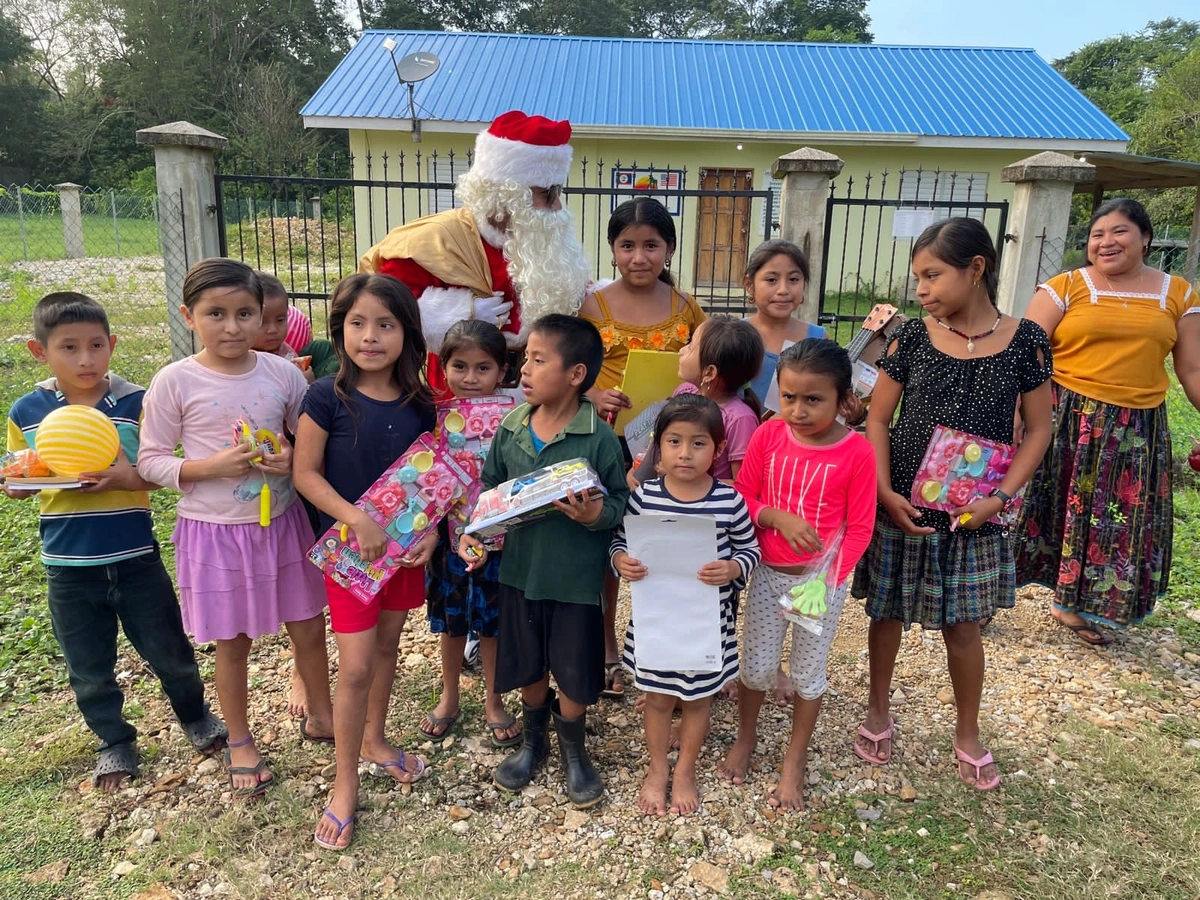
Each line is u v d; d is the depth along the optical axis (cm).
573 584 246
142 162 3869
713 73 1764
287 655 345
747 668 263
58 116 3878
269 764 273
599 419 255
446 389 295
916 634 379
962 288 250
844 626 387
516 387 311
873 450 248
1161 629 389
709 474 262
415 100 1516
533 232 306
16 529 449
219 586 243
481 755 284
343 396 242
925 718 311
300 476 240
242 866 229
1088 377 350
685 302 321
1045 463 369
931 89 1684
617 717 308
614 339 306
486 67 1694
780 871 233
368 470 245
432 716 295
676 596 244
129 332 1038
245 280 239
